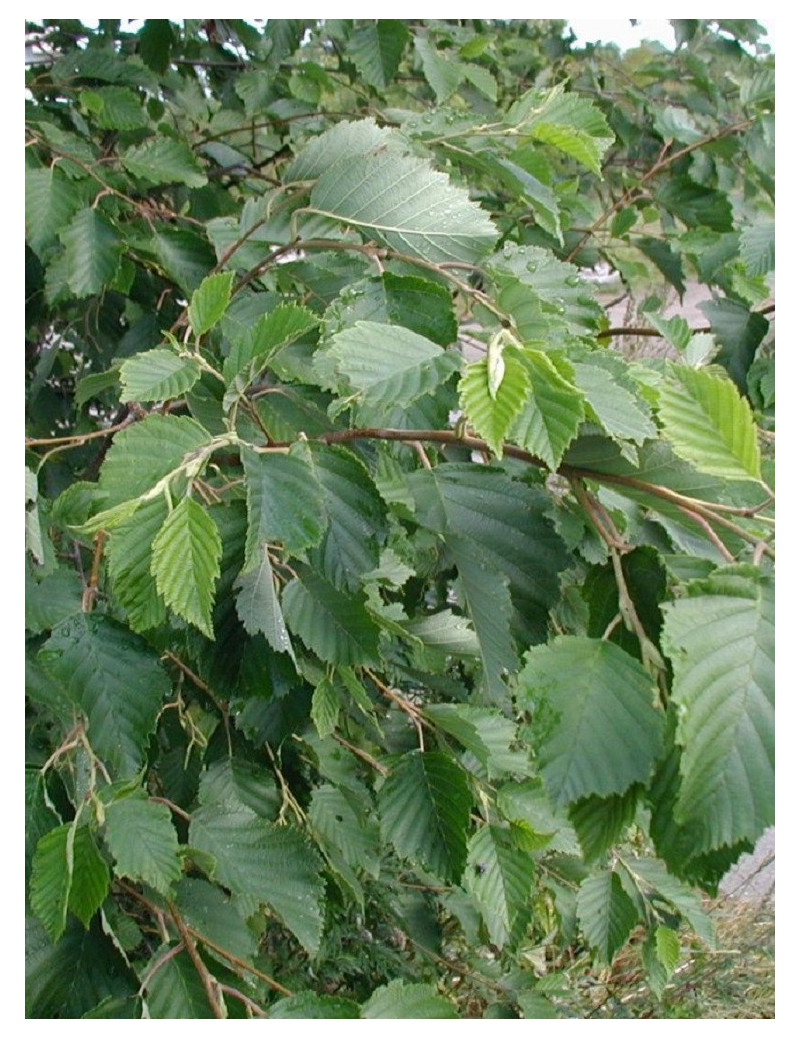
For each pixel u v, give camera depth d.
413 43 2.41
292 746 1.41
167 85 2.44
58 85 2.03
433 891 2.10
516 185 1.46
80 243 1.63
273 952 2.07
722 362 1.92
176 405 1.35
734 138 2.46
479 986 1.94
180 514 0.84
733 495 0.91
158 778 1.46
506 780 1.36
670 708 0.71
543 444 0.78
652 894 1.69
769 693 0.67
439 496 1.03
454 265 1.15
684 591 0.74
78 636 1.06
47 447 1.96
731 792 0.65
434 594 1.96
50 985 0.98
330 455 0.98
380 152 1.26
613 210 2.34
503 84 2.83
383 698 1.56
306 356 1.24
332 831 1.43
